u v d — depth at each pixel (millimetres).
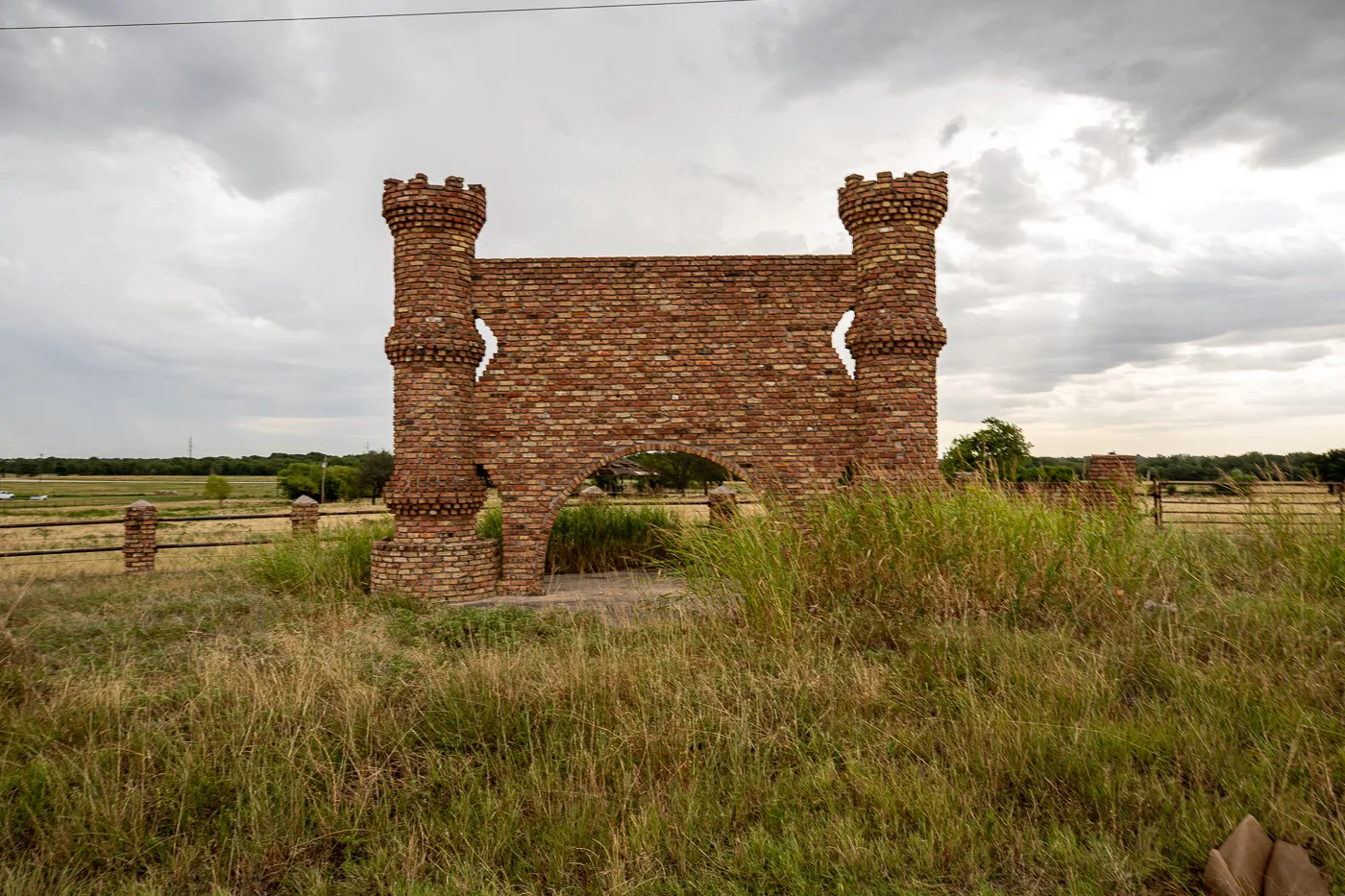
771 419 12086
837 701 5309
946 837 3721
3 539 30969
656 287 12211
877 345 11617
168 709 5578
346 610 9305
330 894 3674
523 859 3783
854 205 11969
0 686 5816
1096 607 6742
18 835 4066
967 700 5039
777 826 4012
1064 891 3404
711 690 5344
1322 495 7879
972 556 7363
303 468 50969
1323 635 5820
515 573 11977
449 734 5102
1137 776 4086
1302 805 3752
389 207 11789
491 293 12203
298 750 4742
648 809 4059
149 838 3959
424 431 11594
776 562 7395
